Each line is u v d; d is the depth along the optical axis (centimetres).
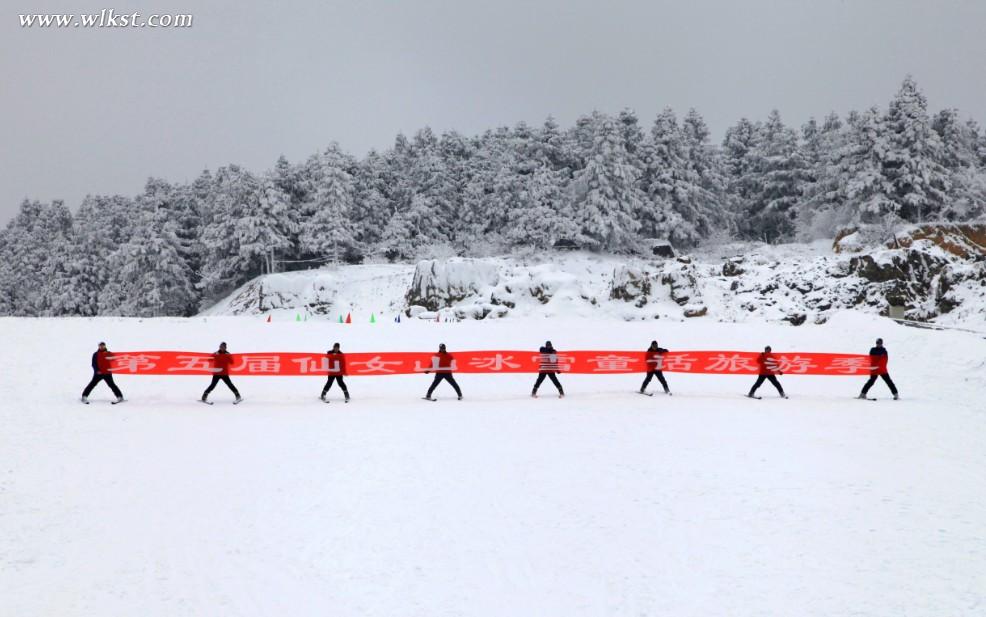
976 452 1555
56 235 8556
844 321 3409
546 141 7156
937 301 3900
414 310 4900
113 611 860
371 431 1773
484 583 924
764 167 7612
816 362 2609
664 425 1838
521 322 3869
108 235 7550
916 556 984
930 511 1166
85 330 3319
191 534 1096
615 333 3519
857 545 1026
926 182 5934
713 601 864
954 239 5344
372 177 7725
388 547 1042
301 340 3244
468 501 1234
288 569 973
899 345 2945
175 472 1409
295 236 6925
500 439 1681
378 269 6400
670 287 4466
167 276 6569
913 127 6034
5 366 2556
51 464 1459
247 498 1255
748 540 1050
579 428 1803
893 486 1300
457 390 2252
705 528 1100
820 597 867
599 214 6300
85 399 2127
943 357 2697
